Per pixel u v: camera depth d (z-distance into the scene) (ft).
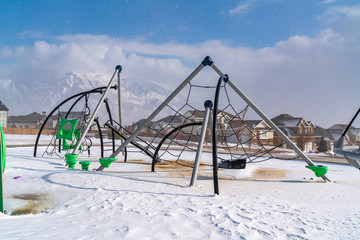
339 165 53.11
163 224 15.47
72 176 29.81
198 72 36.42
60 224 14.49
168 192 24.29
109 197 21.30
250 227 15.60
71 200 20.44
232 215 17.84
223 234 14.38
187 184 29.17
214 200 22.11
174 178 32.86
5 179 27.66
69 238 12.28
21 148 70.13
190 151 78.69
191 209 18.92
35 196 21.54
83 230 13.64
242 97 37.09
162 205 19.67
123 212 17.52
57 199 20.80
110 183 26.94
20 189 23.63
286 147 148.87
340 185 31.58
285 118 183.11
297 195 25.46
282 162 56.65
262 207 20.34
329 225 16.47
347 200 23.81
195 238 13.67
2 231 12.69
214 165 25.49
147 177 32.50
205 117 31.58
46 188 24.06
